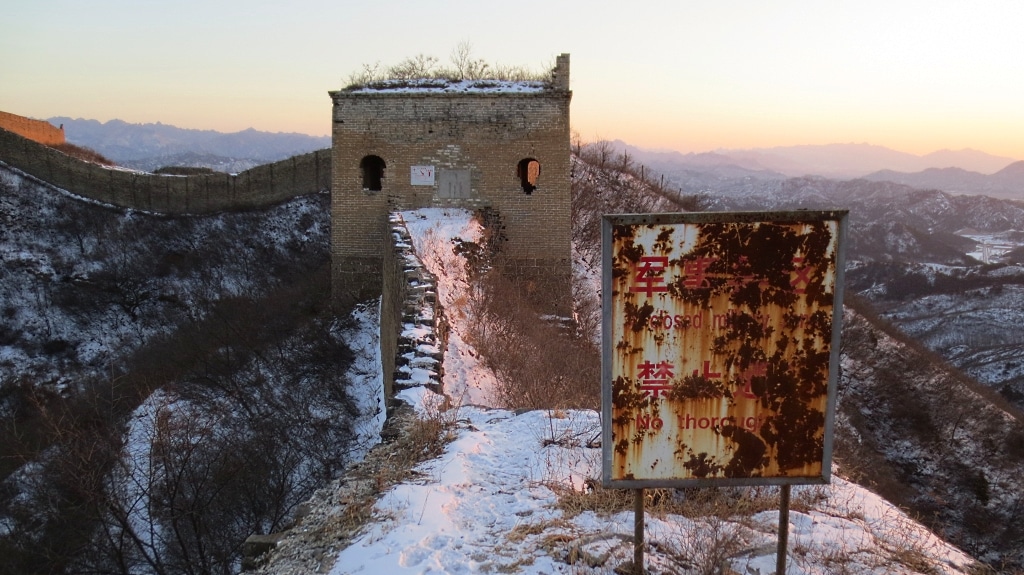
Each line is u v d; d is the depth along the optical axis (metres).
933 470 25.06
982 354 55.84
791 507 5.91
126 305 35.09
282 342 22.11
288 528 6.03
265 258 37.66
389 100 23.20
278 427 16.16
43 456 15.51
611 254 4.09
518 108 23.16
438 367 9.86
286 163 40.47
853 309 36.31
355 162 23.47
